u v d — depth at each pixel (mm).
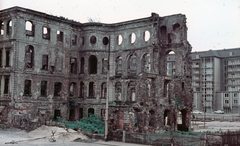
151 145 39125
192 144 36312
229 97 129125
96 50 68688
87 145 38938
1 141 40219
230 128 70375
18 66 57719
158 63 62125
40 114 60531
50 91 63125
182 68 60156
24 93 59938
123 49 67562
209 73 132750
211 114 114562
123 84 66062
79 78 69250
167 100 54250
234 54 132000
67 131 46562
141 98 49969
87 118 61312
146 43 63875
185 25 61688
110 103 63125
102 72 68875
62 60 66062
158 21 63375
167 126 53500
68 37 67562
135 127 48312
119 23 68000
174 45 61719
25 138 43625
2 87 58594
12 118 55688
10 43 58219
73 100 67812
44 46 62406
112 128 47406
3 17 59938
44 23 62688
